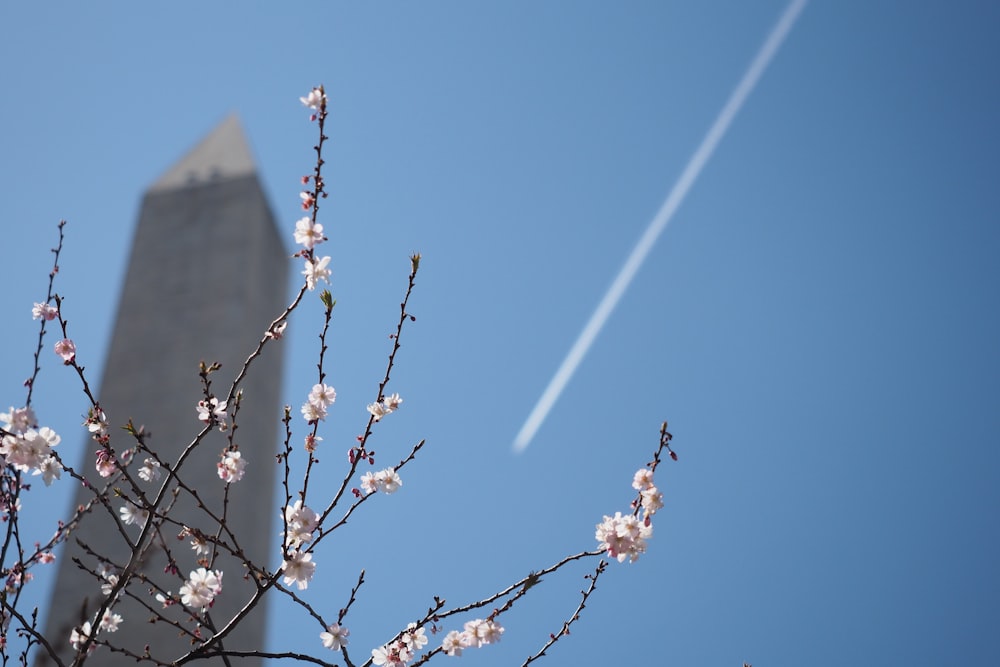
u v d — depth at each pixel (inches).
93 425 239.8
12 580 254.8
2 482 243.9
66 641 256.7
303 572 229.3
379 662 241.4
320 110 248.1
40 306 255.6
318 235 242.2
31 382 250.1
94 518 742.5
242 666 689.6
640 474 251.9
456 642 246.7
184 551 717.3
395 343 247.9
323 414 241.6
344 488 236.4
